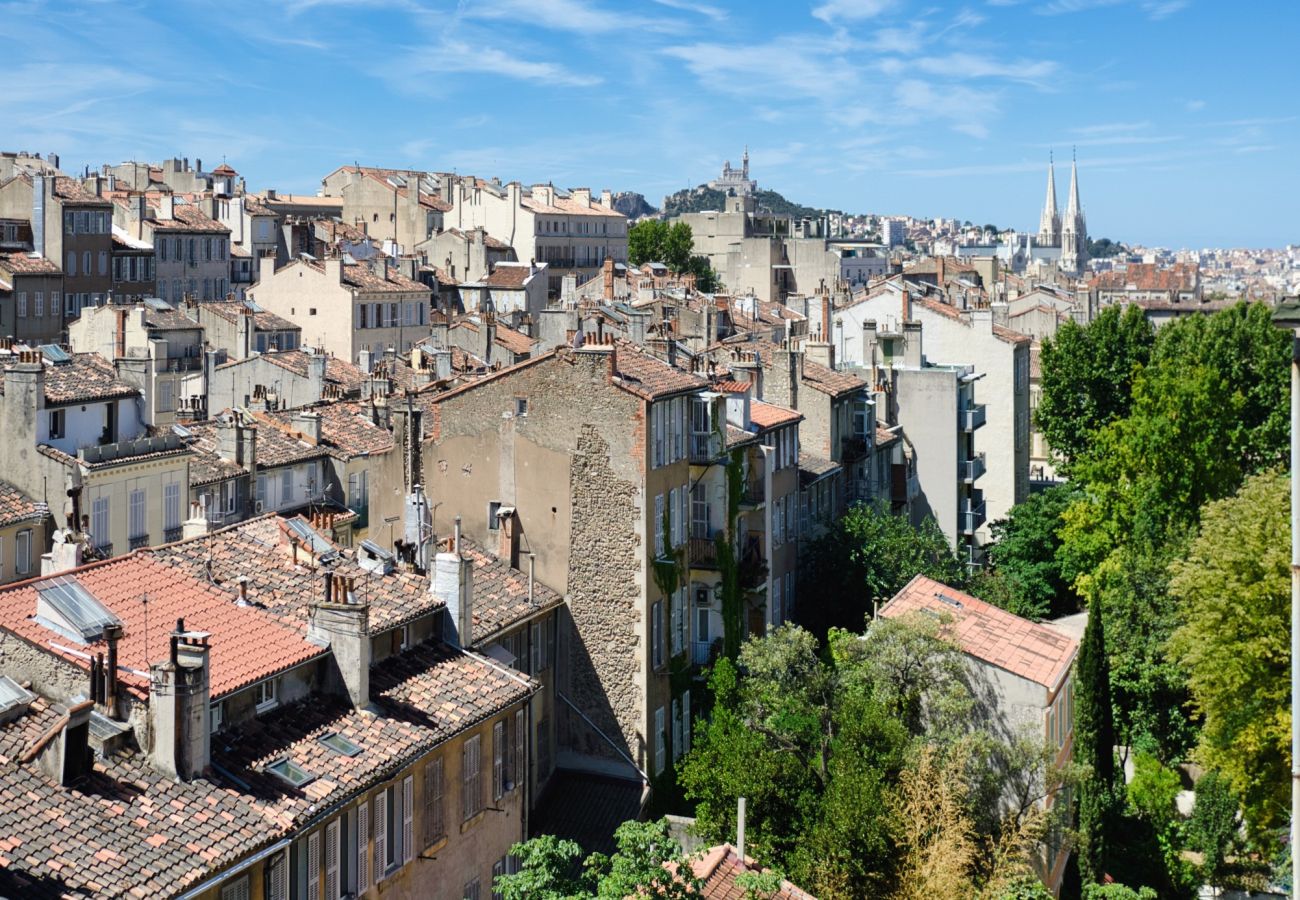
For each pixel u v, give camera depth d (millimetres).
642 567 67438
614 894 41062
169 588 49000
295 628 49031
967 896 53250
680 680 71062
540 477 68938
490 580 66250
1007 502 134375
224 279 191250
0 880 35219
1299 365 31484
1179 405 108438
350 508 91438
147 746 41688
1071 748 73188
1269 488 75562
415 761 47406
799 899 48844
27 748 39625
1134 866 75375
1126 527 109125
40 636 43375
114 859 37625
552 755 68125
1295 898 31656
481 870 52125
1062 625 109875
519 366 69375
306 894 42844
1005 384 133875
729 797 58188
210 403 119375
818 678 61812
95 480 74688
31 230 162750
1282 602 70500
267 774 43375
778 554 85250
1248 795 72688
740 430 78812
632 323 108250
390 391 105812
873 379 112375
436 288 194375
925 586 73812
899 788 55656
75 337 136375
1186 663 74000
